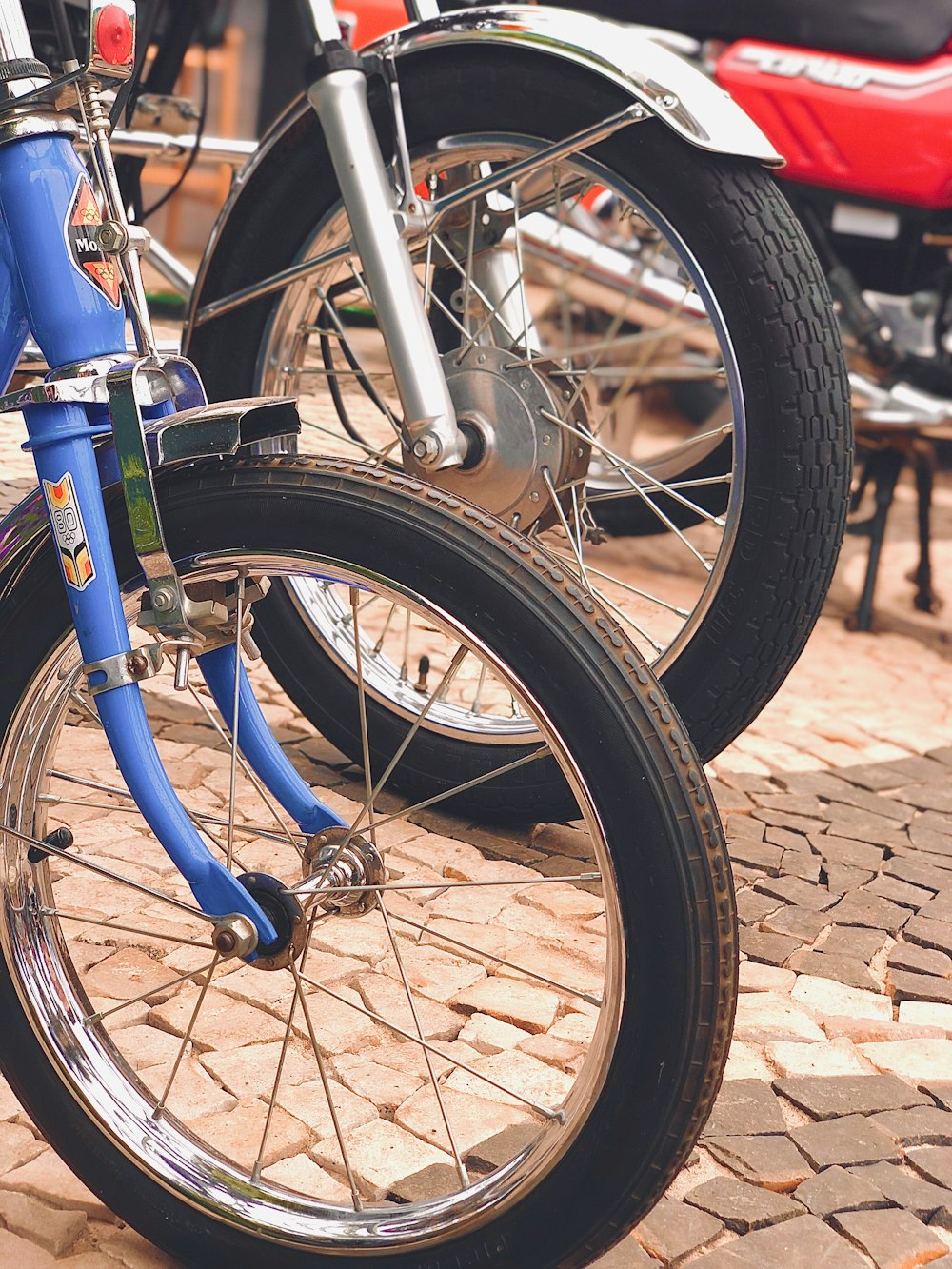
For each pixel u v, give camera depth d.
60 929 1.23
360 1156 1.31
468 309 1.96
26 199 1.09
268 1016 1.52
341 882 1.11
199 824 1.26
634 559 3.53
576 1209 1.02
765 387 1.73
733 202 1.71
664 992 0.98
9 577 1.16
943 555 4.17
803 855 2.05
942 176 3.08
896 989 1.70
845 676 3.02
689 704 1.83
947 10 3.07
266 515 1.07
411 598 1.03
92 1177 1.18
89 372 1.09
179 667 1.12
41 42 2.04
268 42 5.62
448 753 1.91
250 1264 1.13
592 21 1.75
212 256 1.99
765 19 3.18
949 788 2.39
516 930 1.71
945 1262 1.24
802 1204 1.29
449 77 1.79
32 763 1.19
